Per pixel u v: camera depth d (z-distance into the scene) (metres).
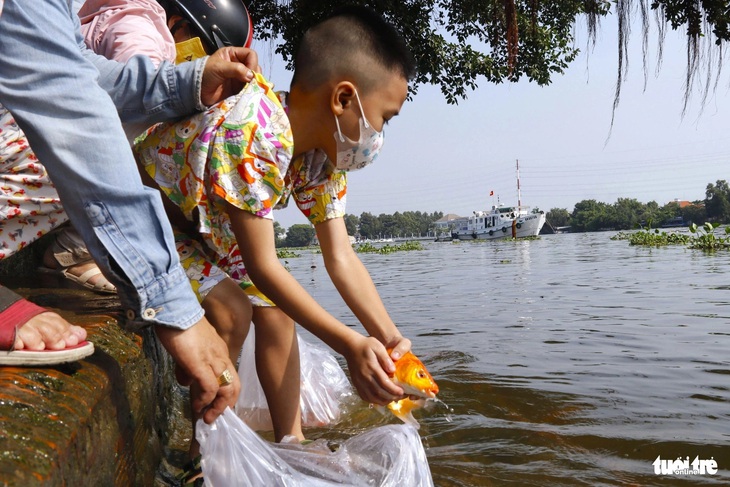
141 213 1.34
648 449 2.23
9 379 1.14
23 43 1.30
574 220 113.06
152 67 1.79
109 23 2.18
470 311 5.86
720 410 2.64
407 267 14.58
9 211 1.75
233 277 2.05
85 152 1.30
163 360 2.51
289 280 1.80
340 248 2.25
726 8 4.06
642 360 3.56
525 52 7.83
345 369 3.48
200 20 2.46
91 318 1.74
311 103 1.93
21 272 2.57
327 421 2.62
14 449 0.94
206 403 1.44
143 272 1.33
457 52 7.86
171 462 2.09
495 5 5.64
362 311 2.20
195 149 1.80
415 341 4.33
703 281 7.68
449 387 3.05
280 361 2.08
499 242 39.41
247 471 1.56
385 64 1.88
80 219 1.33
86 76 1.34
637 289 7.16
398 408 1.92
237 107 1.79
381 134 1.98
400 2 7.11
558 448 2.26
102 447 1.24
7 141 1.70
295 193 2.21
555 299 6.55
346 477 1.70
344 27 1.89
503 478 2.00
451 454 2.21
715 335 4.23
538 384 3.08
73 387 1.21
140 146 1.94
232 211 1.80
